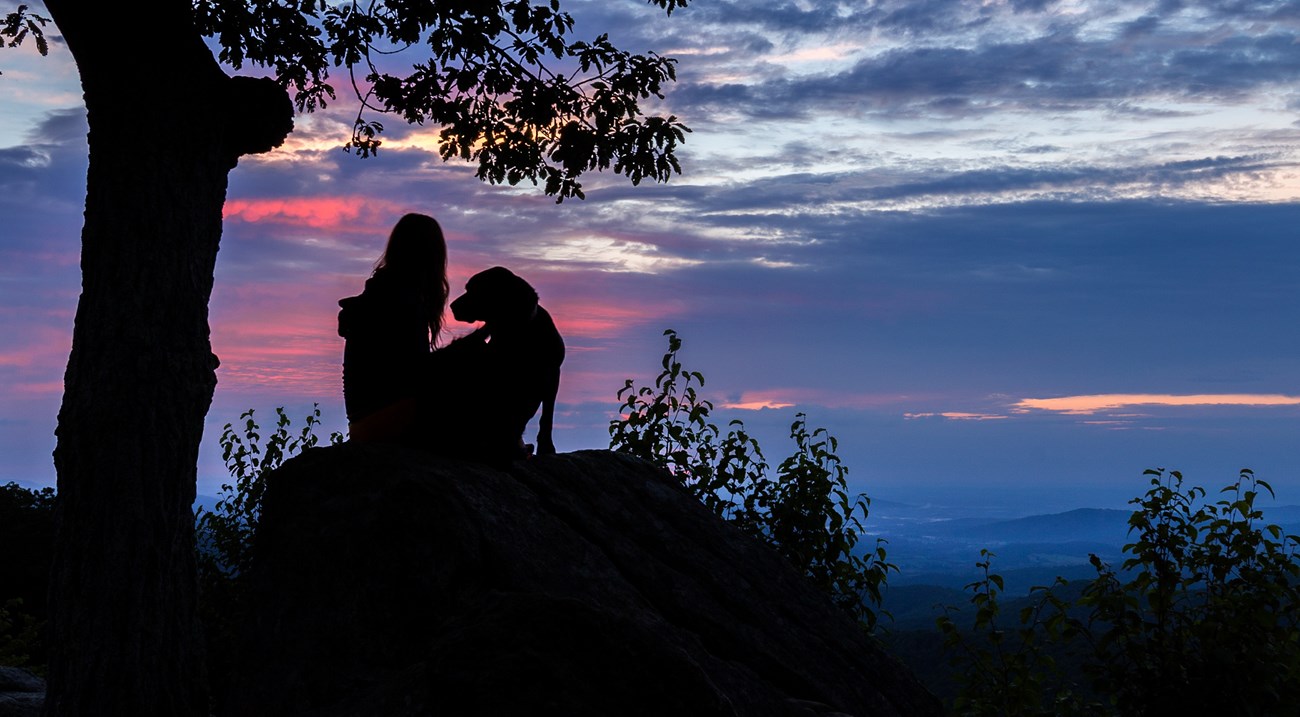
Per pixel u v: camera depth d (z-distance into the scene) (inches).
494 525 180.4
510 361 199.9
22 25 298.0
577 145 319.0
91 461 197.3
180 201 215.3
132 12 213.0
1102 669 241.9
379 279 199.0
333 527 175.9
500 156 345.1
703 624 200.7
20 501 1653.5
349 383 199.3
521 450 209.9
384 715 130.5
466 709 124.2
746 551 235.3
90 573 193.5
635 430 331.0
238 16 296.8
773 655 203.0
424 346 197.5
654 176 326.3
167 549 202.2
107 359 201.3
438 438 196.7
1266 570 235.1
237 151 233.9
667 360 335.3
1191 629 241.6
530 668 126.6
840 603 313.7
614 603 183.5
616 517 219.0
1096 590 247.9
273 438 428.1
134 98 212.7
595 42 317.7
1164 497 246.8
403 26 305.0
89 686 189.8
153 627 197.0
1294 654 229.3
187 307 213.0
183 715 200.2
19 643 625.3
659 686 130.8
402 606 167.9
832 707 198.8
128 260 206.4
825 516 312.2
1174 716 230.2
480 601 144.0
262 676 166.4
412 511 173.9
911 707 216.8
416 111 332.8
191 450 210.8
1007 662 237.9
